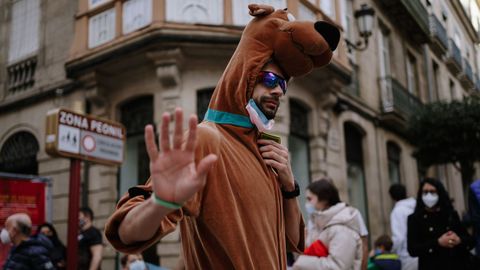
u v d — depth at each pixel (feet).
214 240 4.67
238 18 24.16
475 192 13.12
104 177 26.43
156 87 24.94
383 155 38.88
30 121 31.30
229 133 5.23
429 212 13.21
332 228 10.35
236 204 4.74
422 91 50.24
